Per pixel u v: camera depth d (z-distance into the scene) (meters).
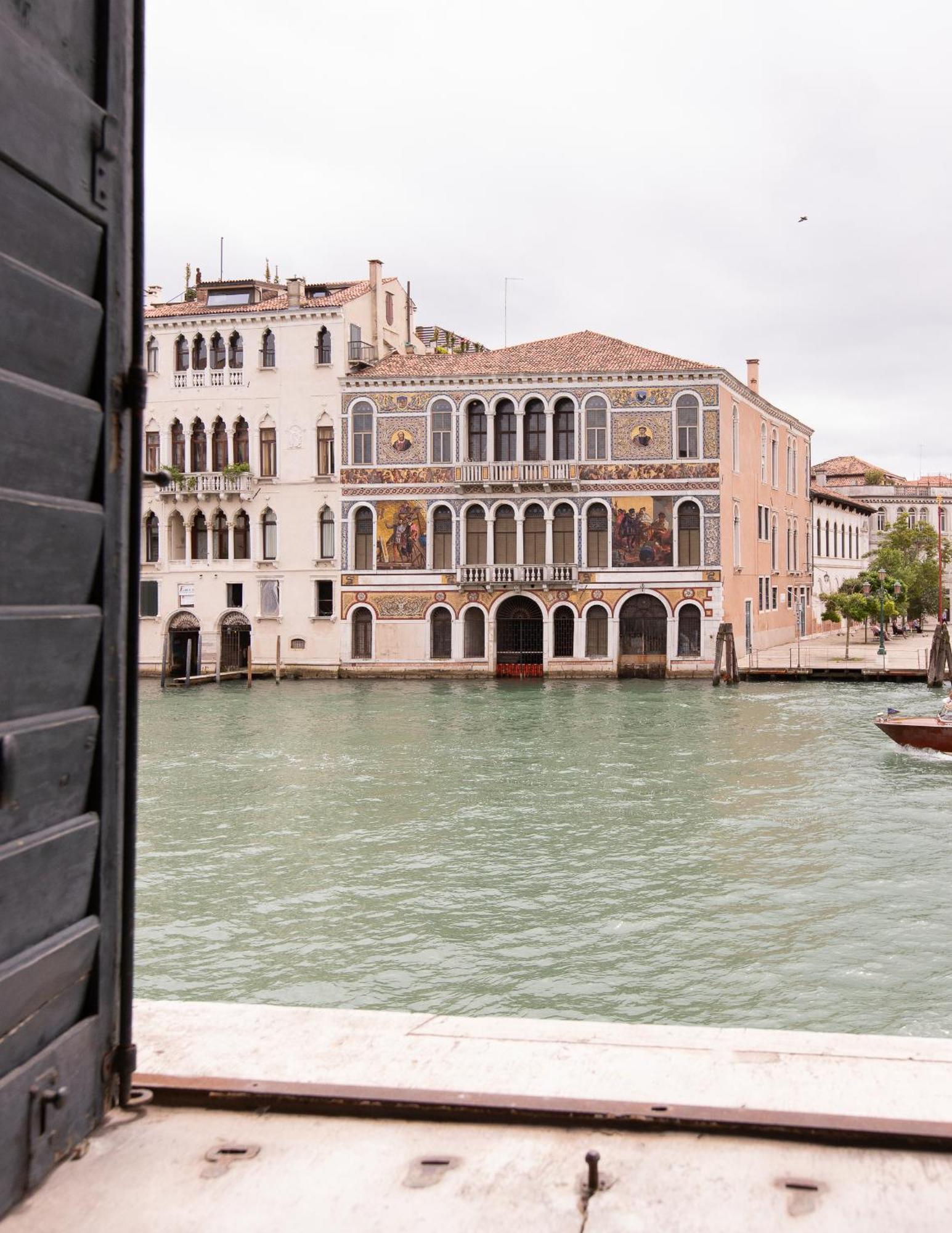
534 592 46.25
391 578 47.44
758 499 51.94
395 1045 4.16
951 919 13.26
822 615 64.75
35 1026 3.34
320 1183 3.32
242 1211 3.20
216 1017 4.46
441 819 19.20
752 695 39.28
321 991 11.23
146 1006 4.60
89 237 3.59
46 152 3.35
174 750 27.69
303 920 13.54
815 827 18.33
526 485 45.88
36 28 3.29
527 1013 10.62
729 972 11.62
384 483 47.34
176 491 49.06
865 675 43.44
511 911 13.79
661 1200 3.22
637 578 45.50
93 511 3.63
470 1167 3.39
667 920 13.37
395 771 24.22
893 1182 3.28
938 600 69.75
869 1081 3.83
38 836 3.36
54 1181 3.35
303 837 17.94
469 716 34.12
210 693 42.94
